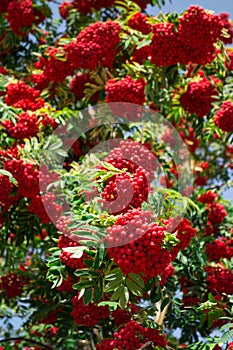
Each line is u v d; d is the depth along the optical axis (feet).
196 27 7.48
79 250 5.76
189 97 8.24
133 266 5.55
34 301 7.82
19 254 8.93
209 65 8.37
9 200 7.44
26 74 8.75
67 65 8.30
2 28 9.46
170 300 6.87
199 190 8.46
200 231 8.13
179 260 7.25
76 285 5.84
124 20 8.73
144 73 8.13
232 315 6.98
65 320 7.50
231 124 7.80
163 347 6.46
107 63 8.05
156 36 7.64
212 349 6.79
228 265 7.54
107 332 7.06
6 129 7.48
